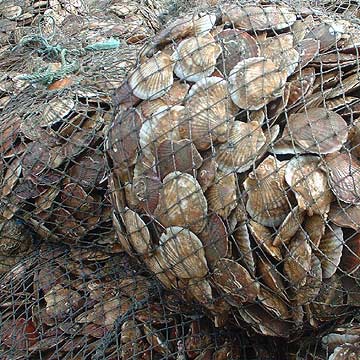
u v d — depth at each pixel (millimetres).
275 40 1222
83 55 1814
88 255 1575
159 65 1232
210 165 1141
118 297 1488
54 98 1557
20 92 1712
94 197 1491
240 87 1155
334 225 1119
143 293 1483
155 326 1437
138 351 1402
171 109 1184
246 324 1296
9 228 1579
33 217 1538
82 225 1525
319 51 1212
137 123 1217
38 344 1436
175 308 1433
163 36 1297
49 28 2057
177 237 1163
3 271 1619
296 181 1107
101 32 2016
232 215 1138
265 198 1114
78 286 1521
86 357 1409
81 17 2123
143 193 1199
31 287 1558
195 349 1380
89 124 1510
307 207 1099
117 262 1563
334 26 1251
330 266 1129
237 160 1130
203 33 1247
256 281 1154
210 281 1195
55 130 1511
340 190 1107
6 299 1526
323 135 1130
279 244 1132
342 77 1207
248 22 1256
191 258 1168
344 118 1177
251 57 1197
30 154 1497
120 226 1304
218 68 1197
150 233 1223
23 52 1925
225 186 1130
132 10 2320
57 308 1483
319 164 1117
